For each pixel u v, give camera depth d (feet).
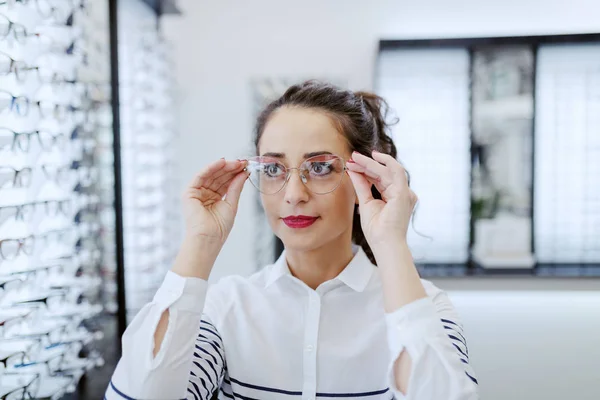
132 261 3.78
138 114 3.85
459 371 1.62
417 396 1.60
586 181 4.62
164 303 1.77
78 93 2.71
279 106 2.14
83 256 2.72
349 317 2.08
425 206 4.84
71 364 2.50
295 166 1.95
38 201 2.26
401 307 1.69
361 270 2.14
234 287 2.32
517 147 4.69
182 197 2.02
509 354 4.23
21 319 2.11
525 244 4.68
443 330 1.68
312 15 5.01
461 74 4.74
